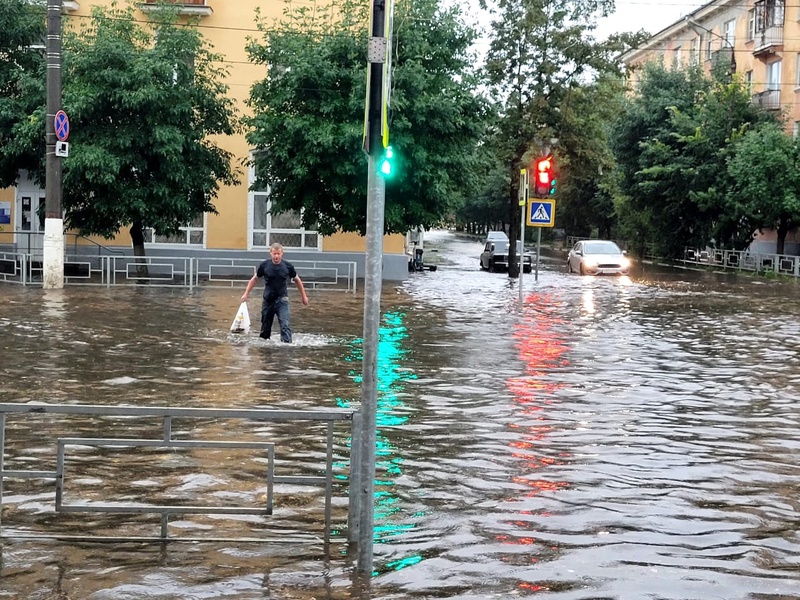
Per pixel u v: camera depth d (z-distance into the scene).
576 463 7.99
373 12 5.14
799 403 11.09
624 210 58.97
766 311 23.81
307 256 34.09
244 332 16.75
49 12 23.64
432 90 28.27
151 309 20.69
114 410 5.50
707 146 48.59
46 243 25.17
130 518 6.29
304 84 28.03
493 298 26.38
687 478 7.58
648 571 5.42
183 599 4.85
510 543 5.89
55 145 24.58
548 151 36.25
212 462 7.82
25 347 14.39
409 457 8.12
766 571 5.47
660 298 27.77
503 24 36.12
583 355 14.94
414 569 5.38
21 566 5.30
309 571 5.31
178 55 28.52
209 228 33.84
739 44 57.38
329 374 12.49
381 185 5.24
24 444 8.29
